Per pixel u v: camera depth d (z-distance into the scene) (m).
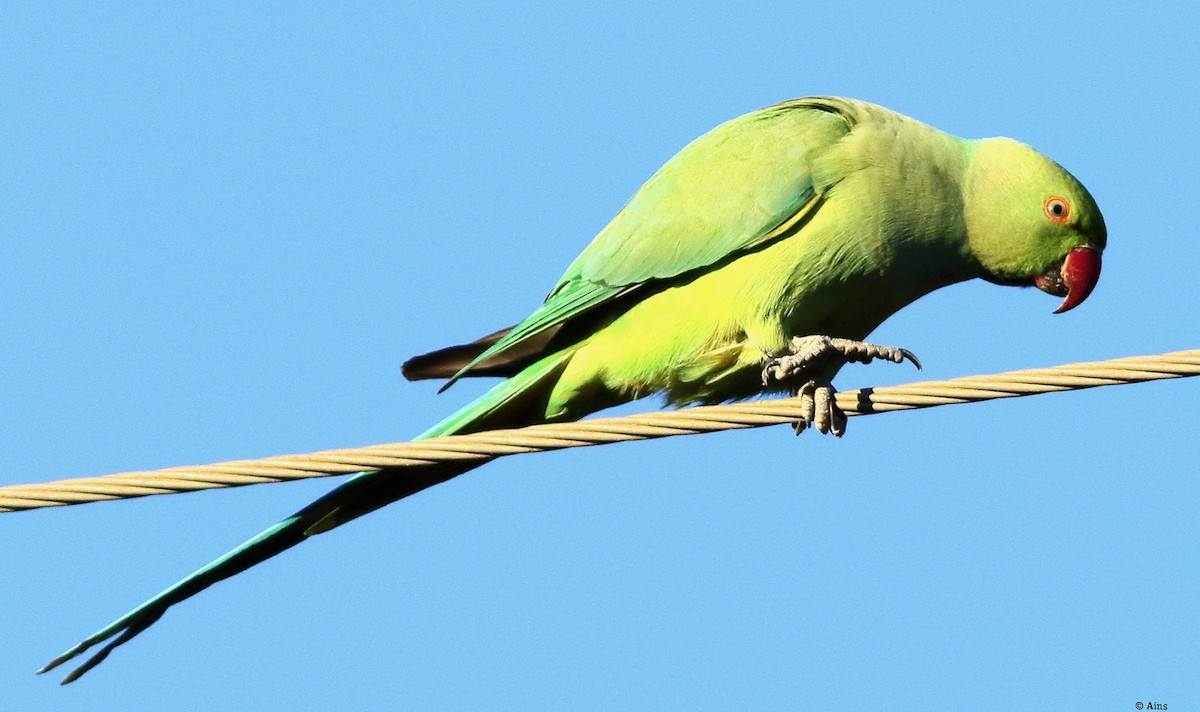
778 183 10.98
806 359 10.61
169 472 8.70
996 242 11.59
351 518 10.81
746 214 10.96
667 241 11.09
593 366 11.30
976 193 11.48
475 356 11.47
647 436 9.12
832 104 11.38
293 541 10.59
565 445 9.11
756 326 10.95
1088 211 11.57
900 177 11.09
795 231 10.97
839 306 11.28
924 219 11.20
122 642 10.20
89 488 8.62
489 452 9.04
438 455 9.01
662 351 11.16
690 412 9.19
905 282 11.47
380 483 10.70
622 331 11.27
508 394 11.23
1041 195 11.46
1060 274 11.73
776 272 10.93
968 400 9.05
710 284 11.05
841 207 10.95
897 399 9.24
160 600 10.20
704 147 11.42
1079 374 8.66
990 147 11.73
